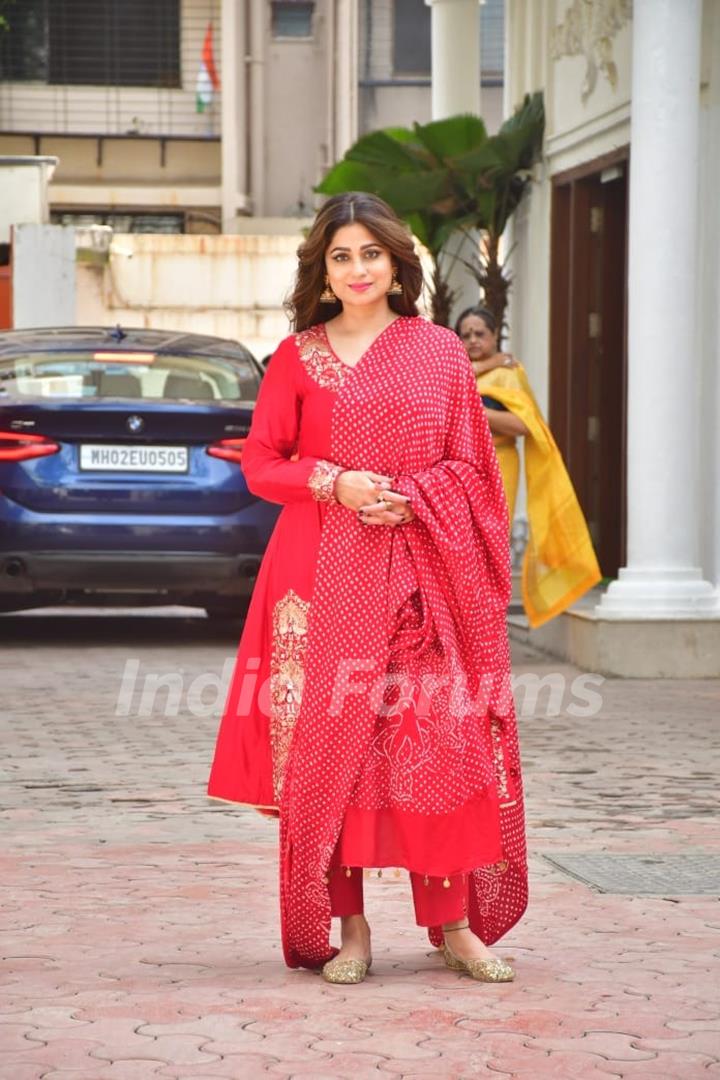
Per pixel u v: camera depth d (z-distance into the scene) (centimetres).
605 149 1341
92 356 1223
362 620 448
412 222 1584
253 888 549
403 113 3341
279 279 2720
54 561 1153
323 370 460
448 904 452
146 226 3334
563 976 452
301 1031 402
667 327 1098
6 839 619
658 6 1084
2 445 1155
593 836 634
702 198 1141
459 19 1684
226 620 1428
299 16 3303
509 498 1097
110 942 483
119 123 3331
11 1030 401
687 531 1120
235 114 3275
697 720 929
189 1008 420
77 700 973
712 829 648
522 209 1564
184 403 1170
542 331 1506
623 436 1409
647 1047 390
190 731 872
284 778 452
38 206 2702
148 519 1161
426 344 461
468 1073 372
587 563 1093
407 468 453
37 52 3322
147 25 3325
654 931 499
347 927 458
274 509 1182
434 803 442
